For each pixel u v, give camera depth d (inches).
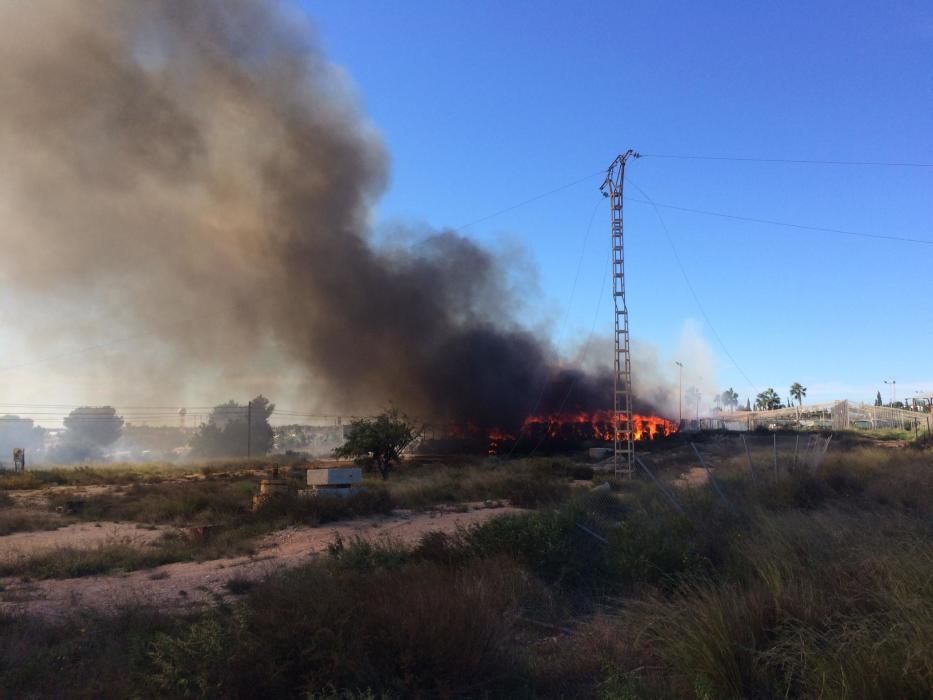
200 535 622.5
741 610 233.5
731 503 487.8
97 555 515.2
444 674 208.2
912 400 3334.2
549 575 347.6
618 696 194.1
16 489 1289.4
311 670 201.9
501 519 411.5
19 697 215.3
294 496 756.0
